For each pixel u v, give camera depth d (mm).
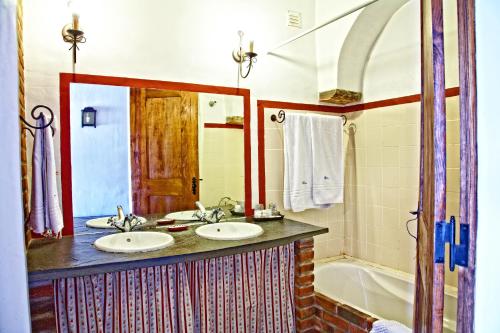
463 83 821
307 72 2883
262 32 2654
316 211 2961
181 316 1838
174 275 1834
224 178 2574
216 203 2564
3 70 1025
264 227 2275
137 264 1580
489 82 816
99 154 2137
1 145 1019
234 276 2049
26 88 1884
